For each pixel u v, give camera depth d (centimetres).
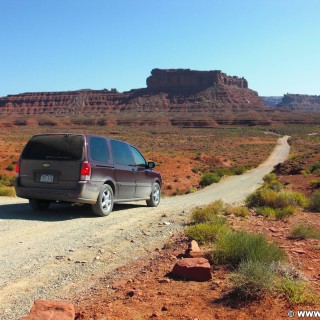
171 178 4384
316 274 469
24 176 921
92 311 376
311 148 10706
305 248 600
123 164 1026
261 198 1177
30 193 908
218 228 659
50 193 887
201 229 651
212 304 386
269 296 390
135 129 19875
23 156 927
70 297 429
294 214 1014
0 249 609
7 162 4253
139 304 391
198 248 578
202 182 3731
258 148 10981
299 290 386
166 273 491
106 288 453
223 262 512
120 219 891
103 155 946
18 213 942
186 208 1116
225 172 5031
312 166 3862
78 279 488
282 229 763
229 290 416
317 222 884
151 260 567
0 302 414
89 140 909
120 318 357
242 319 350
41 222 828
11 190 1456
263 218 933
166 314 364
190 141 12688
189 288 433
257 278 389
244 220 877
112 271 521
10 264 536
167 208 1134
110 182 966
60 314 340
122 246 648
